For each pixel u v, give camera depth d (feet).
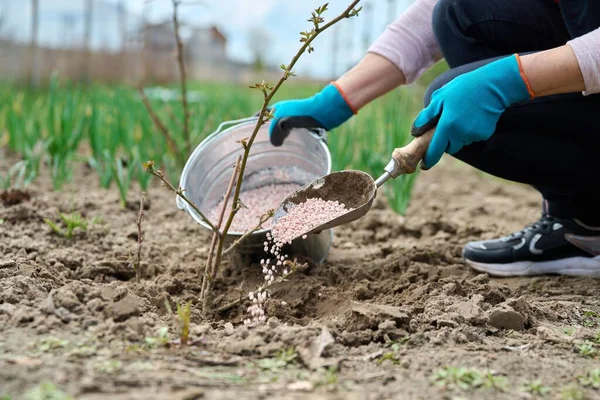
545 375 4.04
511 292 5.13
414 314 4.70
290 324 4.70
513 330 4.54
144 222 6.87
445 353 4.18
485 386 3.86
